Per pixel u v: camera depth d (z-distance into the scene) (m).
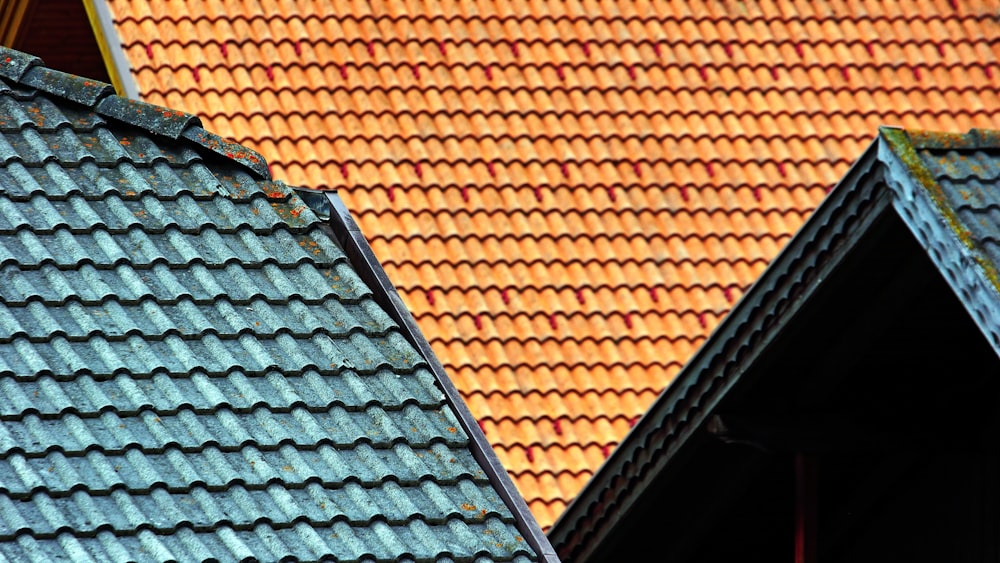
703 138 48.94
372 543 22.28
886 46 53.16
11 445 21.75
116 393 23.08
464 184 45.88
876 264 28.12
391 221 44.50
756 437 31.19
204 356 24.20
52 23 52.25
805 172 48.69
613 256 45.00
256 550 21.47
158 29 48.50
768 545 35.97
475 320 42.34
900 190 26.22
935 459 33.25
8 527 20.64
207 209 26.95
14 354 23.22
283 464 22.95
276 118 46.69
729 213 47.03
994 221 25.38
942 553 33.09
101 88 28.17
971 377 31.50
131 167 27.08
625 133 48.44
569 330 42.75
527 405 40.66
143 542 21.03
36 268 24.72
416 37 49.72
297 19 49.50
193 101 46.75
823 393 31.25
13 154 26.55
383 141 46.56
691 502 33.88
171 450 22.53
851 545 35.50
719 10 53.06
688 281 44.91
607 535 34.25
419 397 24.88
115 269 25.14
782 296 29.25
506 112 48.16
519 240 44.78
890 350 30.38
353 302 26.23
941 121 51.28
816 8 53.91
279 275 26.08
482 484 23.91
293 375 24.48
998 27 54.72
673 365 42.66
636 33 51.59
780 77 51.38
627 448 32.97
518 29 50.66
